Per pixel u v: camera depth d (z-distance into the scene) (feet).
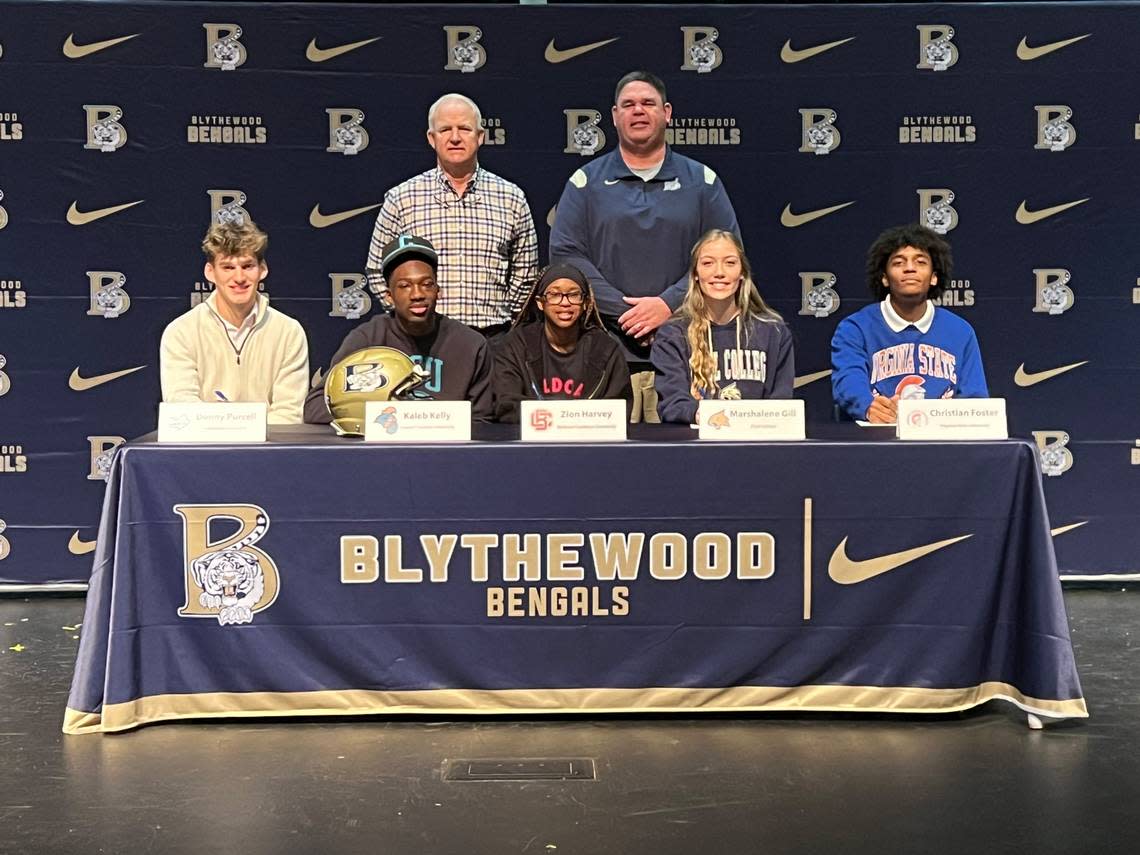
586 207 13.28
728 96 14.10
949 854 6.98
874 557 8.99
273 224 14.12
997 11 13.99
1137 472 14.52
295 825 7.39
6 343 14.01
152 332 14.15
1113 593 14.25
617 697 9.09
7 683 10.59
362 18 13.92
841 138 14.16
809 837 7.21
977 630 9.01
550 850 7.02
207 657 9.00
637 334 12.84
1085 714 8.82
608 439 9.04
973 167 14.19
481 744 8.79
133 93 13.85
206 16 13.84
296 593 8.96
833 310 14.40
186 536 8.89
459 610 9.00
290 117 14.01
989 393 14.42
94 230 13.97
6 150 13.79
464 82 14.06
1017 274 14.34
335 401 9.43
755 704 9.14
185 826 7.38
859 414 11.18
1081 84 14.08
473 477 8.89
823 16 13.99
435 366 10.84
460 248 12.80
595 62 14.05
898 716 9.37
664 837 7.21
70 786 8.02
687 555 8.98
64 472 14.21
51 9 13.67
